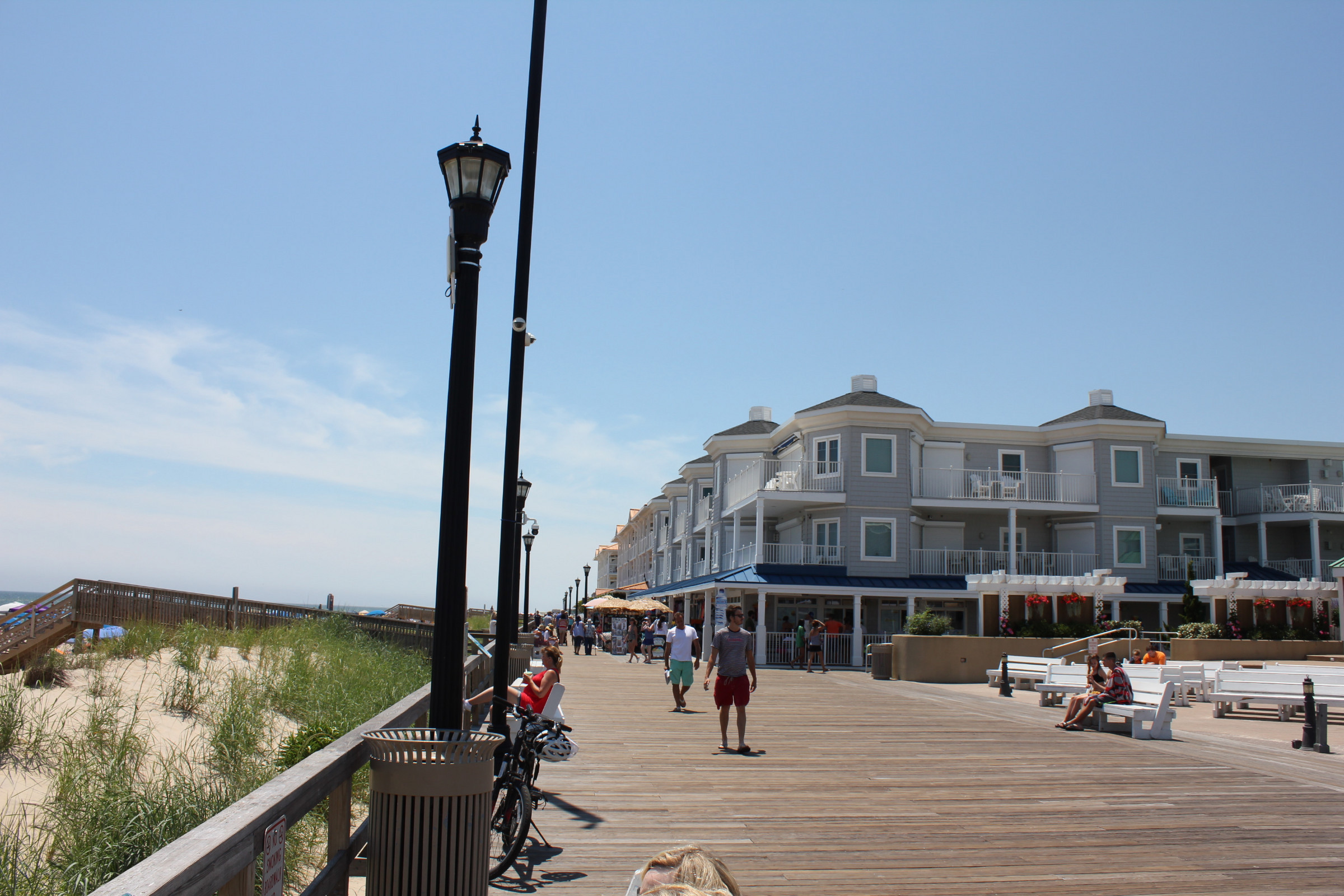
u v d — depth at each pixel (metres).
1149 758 11.23
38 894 5.63
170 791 7.25
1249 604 29.64
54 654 13.34
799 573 33.94
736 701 11.36
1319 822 7.92
